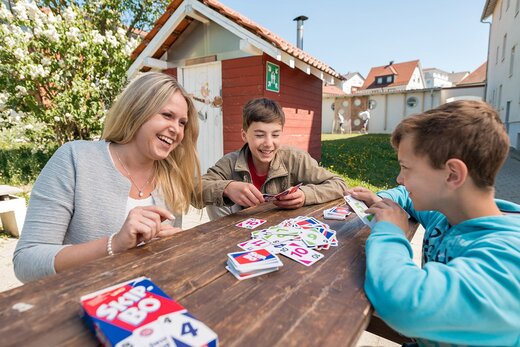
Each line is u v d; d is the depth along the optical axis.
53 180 1.35
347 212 1.64
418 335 0.78
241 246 1.17
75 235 1.41
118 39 7.27
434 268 0.83
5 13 5.92
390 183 6.11
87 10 8.16
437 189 0.98
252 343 0.67
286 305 0.81
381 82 40.22
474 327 0.74
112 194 1.44
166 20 5.69
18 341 0.66
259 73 5.44
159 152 1.50
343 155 9.30
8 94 6.16
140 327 0.65
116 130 1.51
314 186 1.92
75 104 6.37
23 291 0.85
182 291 0.87
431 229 1.23
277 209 1.77
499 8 15.92
